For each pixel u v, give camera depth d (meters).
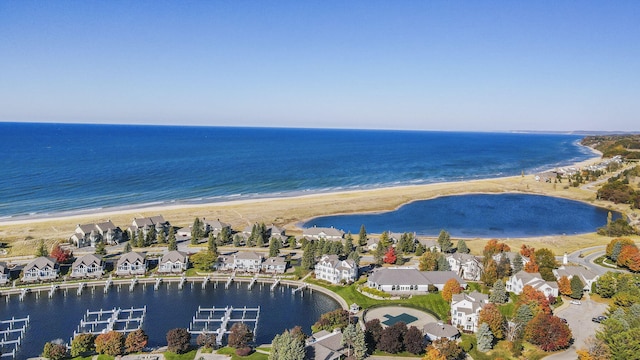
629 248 166.12
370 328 107.81
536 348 106.19
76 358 100.38
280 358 91.81
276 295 141.38
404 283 138.88
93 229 188.00
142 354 102.38
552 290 134.25
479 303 118.69
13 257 167.25
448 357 98.88
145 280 149.25
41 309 128.88
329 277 149.38
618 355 93.50
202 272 156.25
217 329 117.25
